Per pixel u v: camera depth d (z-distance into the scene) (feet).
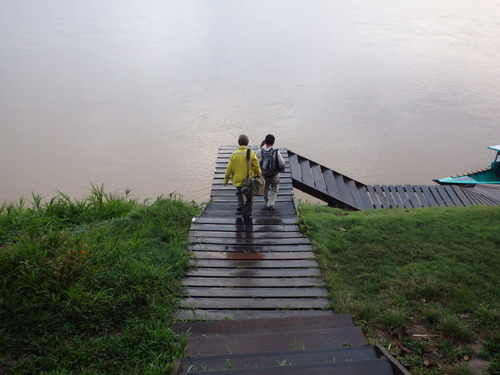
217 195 36.09
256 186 29.73
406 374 12.66
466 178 55.36
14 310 17.98
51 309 18.54
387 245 26.09
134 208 32.89
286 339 16.57
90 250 22.04
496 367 15.67
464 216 29.76
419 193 47.21
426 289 21.04
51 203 33.04
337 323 18.53
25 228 26.12
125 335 17.61
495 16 169.68
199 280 22.89
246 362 14.61
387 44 133.49
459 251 24.75
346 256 25.18
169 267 22.68
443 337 17.81
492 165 58.65
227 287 22.27
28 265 19.83
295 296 21.58
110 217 32.86
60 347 16.87
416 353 17.06
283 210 32.94
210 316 19.90
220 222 30.09
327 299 21.38
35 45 126.82
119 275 21.08
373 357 14.78
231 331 18.06
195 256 25.30
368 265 24.18
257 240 27.48
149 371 15.49
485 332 17.99
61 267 20.03
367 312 19.56
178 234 27.37
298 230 28.99
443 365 16.34
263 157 32.17
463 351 16.85
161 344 17.24
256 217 31.22
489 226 27.84
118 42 131.75
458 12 176.76
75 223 31.42
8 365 16.11
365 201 44.80
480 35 142.51
